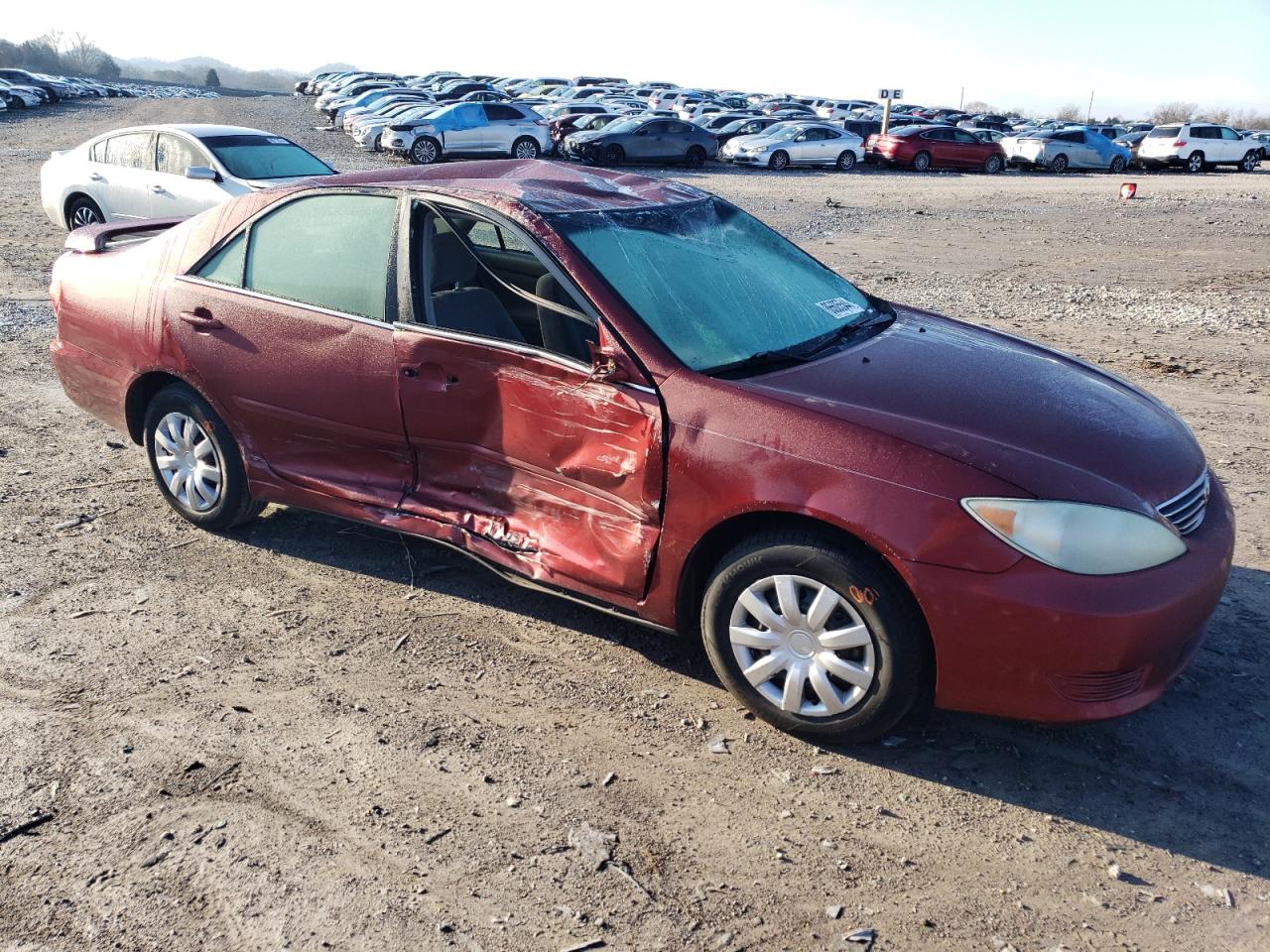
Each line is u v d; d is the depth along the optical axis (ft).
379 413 13.28
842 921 8.65
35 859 9.21
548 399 11.85
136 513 16.65
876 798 10.21
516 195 12.85
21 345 26.61
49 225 47.21
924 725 11.44
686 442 10.94
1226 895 8.97
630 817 9.86
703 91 202.80
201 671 12.19
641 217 13.38
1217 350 28.63
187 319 14.62
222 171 36.91
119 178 39.06
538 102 126.52
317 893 8.86
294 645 12.84
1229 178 109.91
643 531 11.46
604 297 11.73
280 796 10.06
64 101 191.01
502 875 9.10
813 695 10.96
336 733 11.07
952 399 11.34
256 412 14.37
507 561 12.59
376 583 14.47
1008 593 9.70
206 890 8.89
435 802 10.02
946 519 9.84
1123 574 9.84
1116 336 30.35
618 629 13.35
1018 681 9.93
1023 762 10.81
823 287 14.51
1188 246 51.65
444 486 13.21
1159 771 10.68
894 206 68.95
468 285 13.69
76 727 11.10
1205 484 11.46
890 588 10.15
